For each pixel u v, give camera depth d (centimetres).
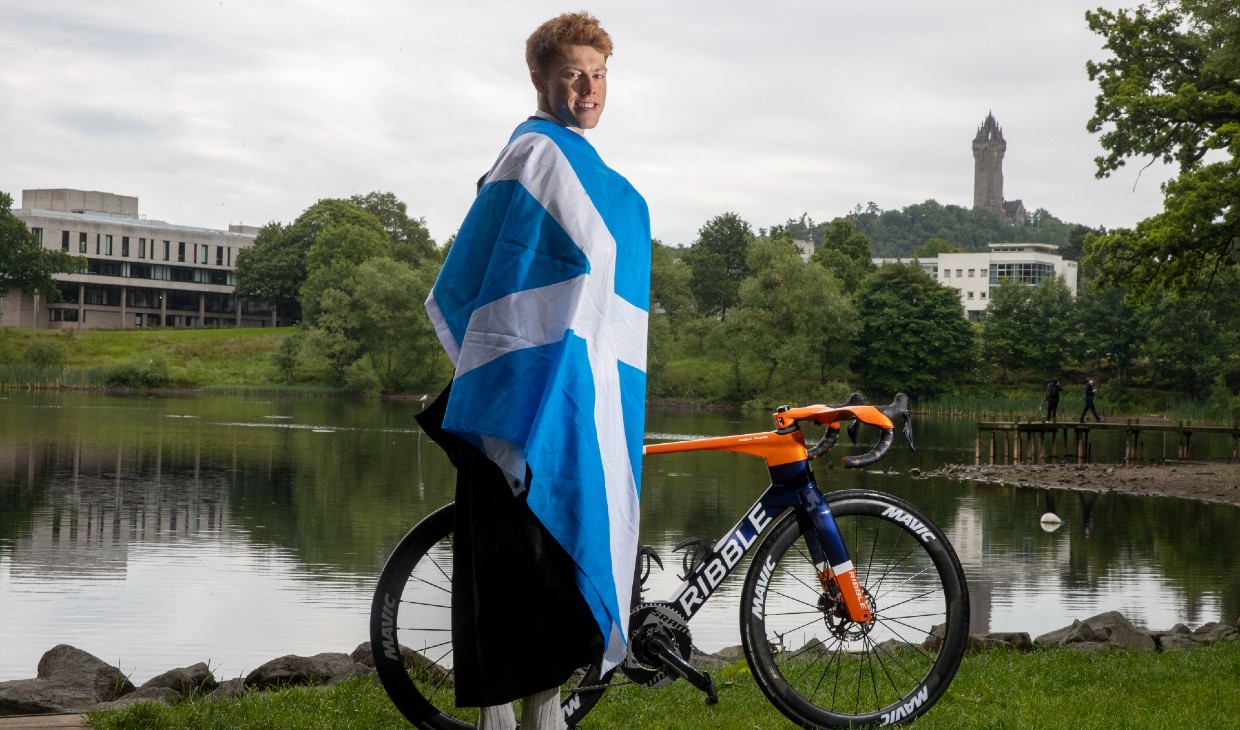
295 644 1062
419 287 8288
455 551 288
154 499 2378
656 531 1912
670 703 444
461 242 285
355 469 3070
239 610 1238
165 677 566
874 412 354
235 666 966
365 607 1263
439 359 8456
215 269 12675
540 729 283
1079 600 1340
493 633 275
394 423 5084
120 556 1655
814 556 360
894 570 381
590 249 278
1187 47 2941
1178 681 532
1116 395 8200
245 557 1658
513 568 275
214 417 5256
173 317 12531
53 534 1878
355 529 1984
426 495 2503
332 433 4394
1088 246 3100
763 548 355
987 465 3612
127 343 9325
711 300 11431
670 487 2670
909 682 419
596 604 268
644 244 296
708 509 2255
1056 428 3728
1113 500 2636
